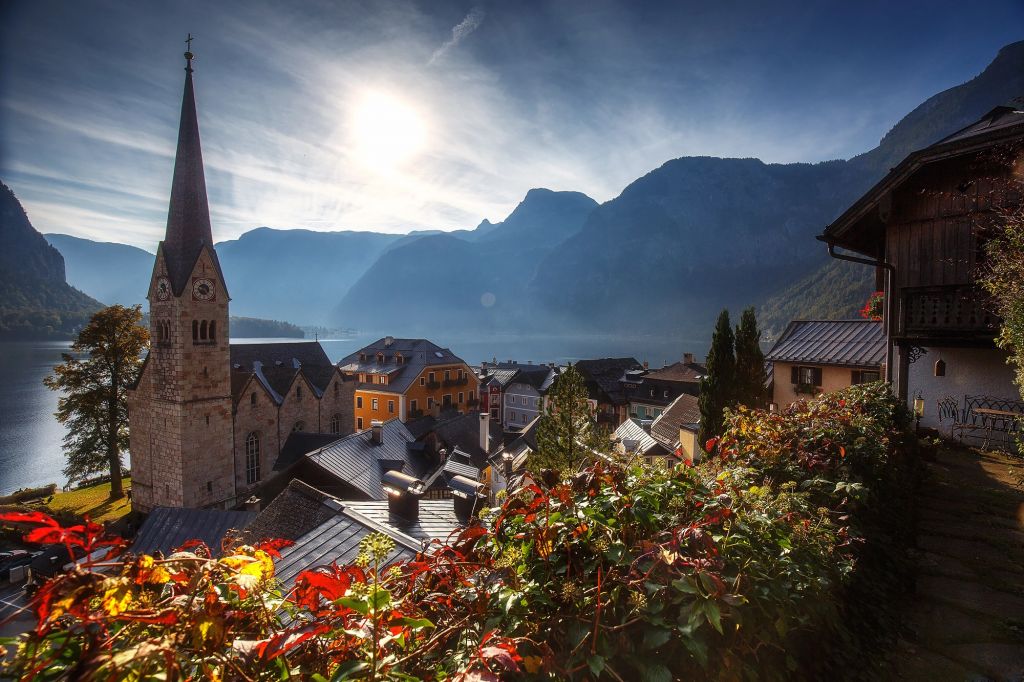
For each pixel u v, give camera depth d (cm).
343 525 983
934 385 1566
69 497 4306
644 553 273
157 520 1786
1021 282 771
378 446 2623
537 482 371
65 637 180
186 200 3547
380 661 207
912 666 457
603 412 6706
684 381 6166
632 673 254
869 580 541
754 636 309
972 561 659
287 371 4834
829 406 845
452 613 272
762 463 609
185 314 3500
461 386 7175
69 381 4069
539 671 239
